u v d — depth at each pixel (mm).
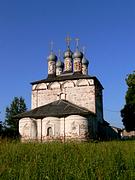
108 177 8359
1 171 8438
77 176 8320
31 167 9242
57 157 11398
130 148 14023
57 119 48875
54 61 60219
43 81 56062
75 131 47562
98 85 56875
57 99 54656
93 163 10094
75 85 54062
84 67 63781
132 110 53781
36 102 55844
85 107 52781
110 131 63031
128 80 52625
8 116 76875
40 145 14633
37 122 50156
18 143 15086
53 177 8461
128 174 8867
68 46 61000
